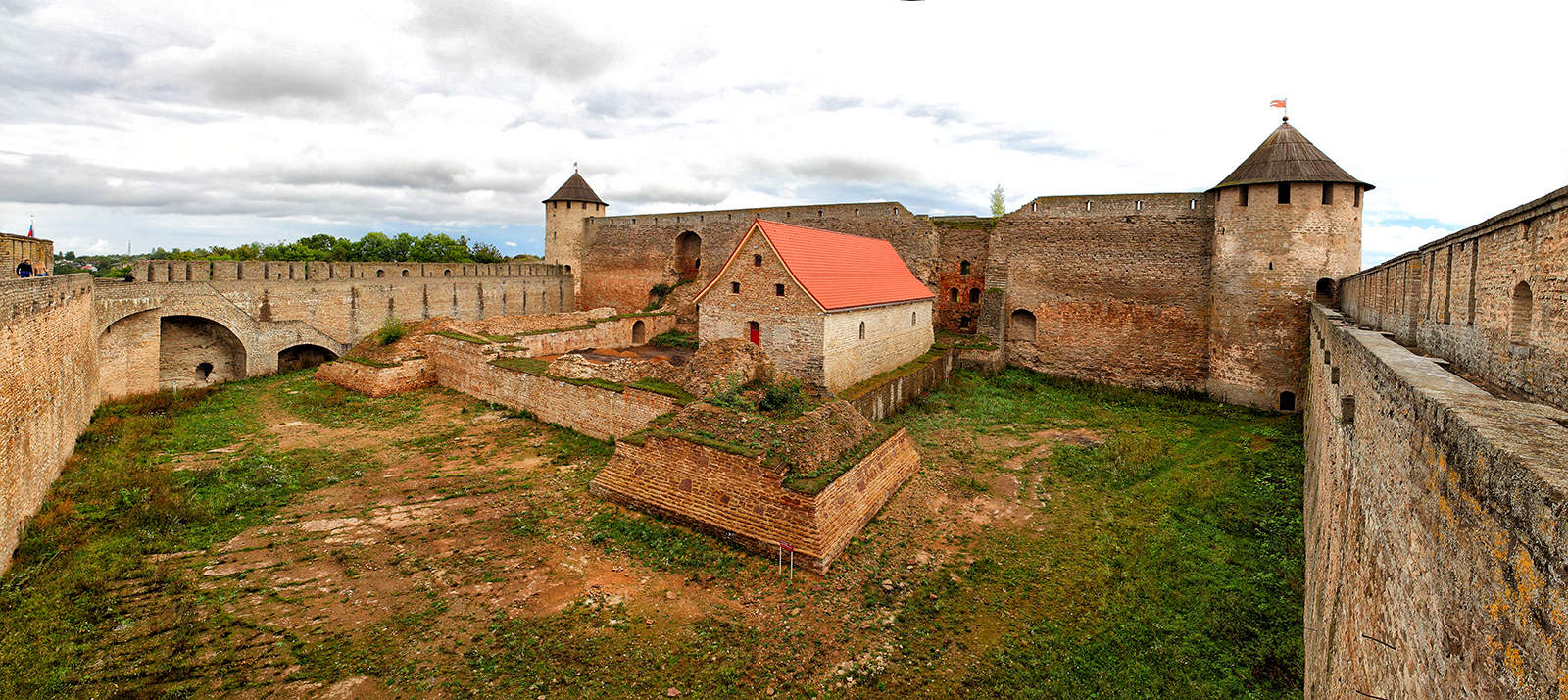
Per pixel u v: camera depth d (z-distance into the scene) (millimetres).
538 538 13016
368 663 9102
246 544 12445
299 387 25625
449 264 38562
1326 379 12531
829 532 12344
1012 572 12070
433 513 14148
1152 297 28234
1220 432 21078
